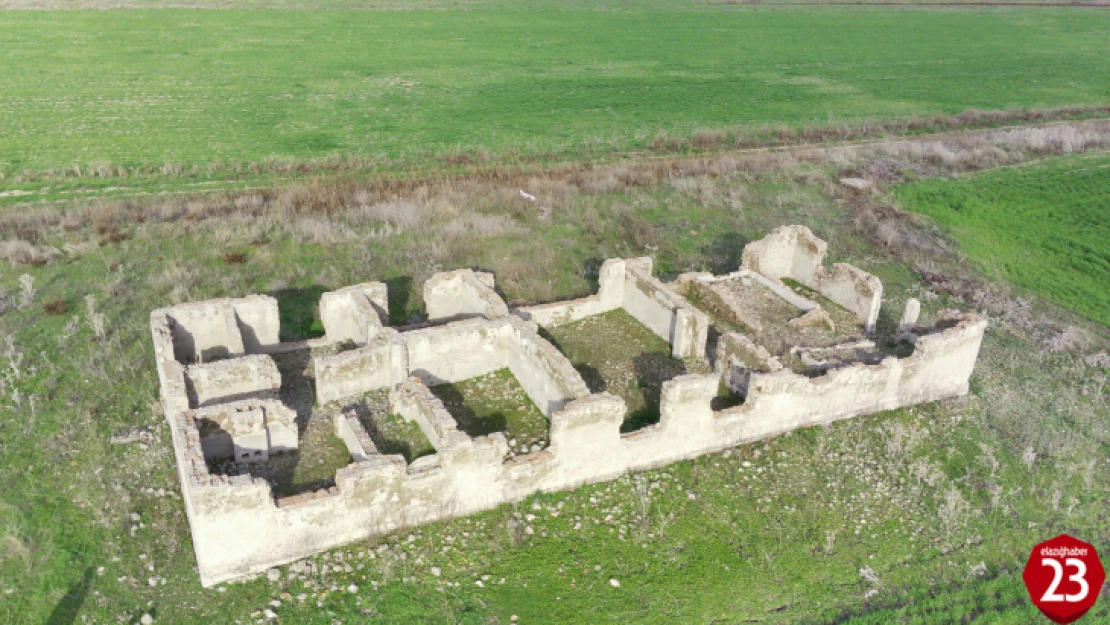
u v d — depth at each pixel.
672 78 64.38
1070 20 94.00
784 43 79.19
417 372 22.47
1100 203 41.84
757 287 28.52
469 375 23.30
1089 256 35.47
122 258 29.45
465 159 42.56
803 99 59.59
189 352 23.12
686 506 19.16
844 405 22.23
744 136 48.75
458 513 18.41
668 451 20.30
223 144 44.38
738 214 36.91
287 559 17.02
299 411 21.38
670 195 38.41
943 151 47.00
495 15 88.19
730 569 17.61
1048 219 39.88
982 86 65.44
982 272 33.34
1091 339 27.97
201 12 83.44
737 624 16.44
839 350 24.80
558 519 18.56
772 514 19.16
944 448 21.80
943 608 17.09
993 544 18.81
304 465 19.44
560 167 41.28
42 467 19.11
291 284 28.42
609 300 26.94
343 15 85.00
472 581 16.98
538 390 21.95
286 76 60.53
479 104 54.78
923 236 36.41
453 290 25.77
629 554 17.80
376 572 16.97
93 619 15.63
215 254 30.16
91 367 22.67
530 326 22.88
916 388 23.12
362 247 31.25
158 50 66.88
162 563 16.94
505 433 21.14
